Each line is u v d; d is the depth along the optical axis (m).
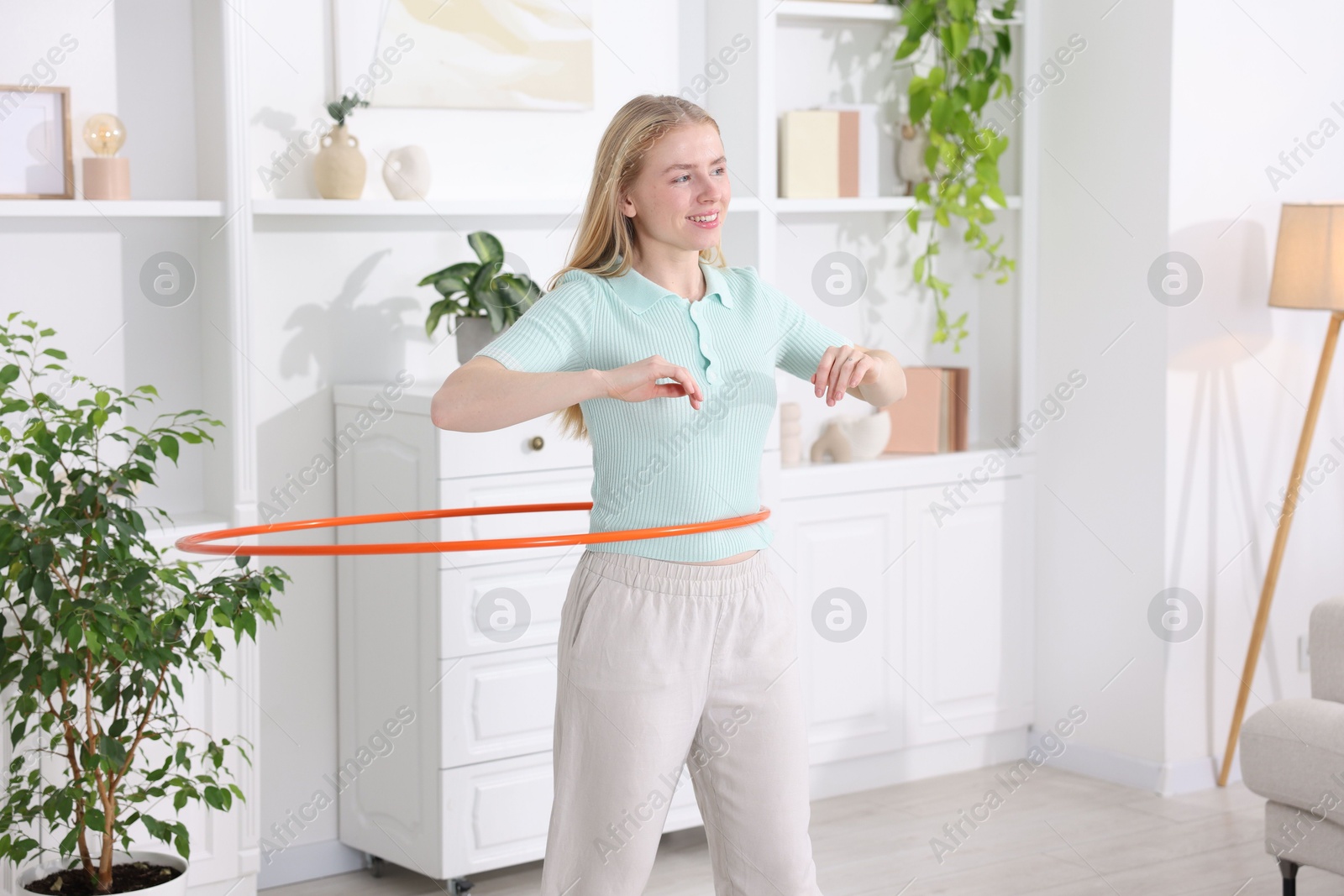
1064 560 3.99
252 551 2.20
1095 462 3.88
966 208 3.87
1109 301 3.81
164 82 3.02
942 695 3.94
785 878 1.96
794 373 2.17
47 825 2.71
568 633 1.95
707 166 1.92
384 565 3.16
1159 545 3.72
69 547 2.44
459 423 1.78
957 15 3.79
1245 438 3.80
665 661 1.88
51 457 2.44
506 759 3.11
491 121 3.46
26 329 2.90
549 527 3.12
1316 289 3.48
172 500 3.08
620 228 1.97
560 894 1.94
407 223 3.36
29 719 2.66
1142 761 3.80
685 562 1.90
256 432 3.10
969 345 4.23
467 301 3.36
